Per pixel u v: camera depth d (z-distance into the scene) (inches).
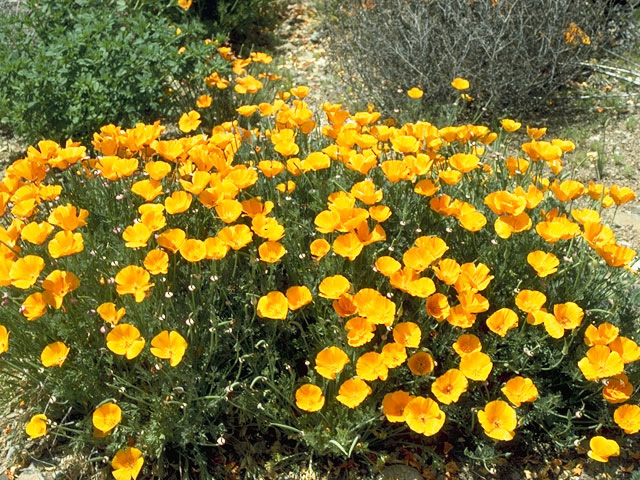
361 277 119.6
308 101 240.8
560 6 221.3
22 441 115.6
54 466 112.7
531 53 223.5
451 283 107.3
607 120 220.7
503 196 111.5
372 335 103.6
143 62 197.8
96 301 116.0
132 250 121.3
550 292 120.0
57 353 103.1
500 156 149.8
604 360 104.0
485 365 102.5
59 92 191.0
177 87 223.8
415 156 132.5
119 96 197.0
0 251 113.9
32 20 206.4
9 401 118.3
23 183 124.9
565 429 112.0
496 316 107.5
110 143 130.0
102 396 111.7
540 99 225.1
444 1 225.5
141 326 110.9
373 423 111.0
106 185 132.3
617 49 256.8
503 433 98.2
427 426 99.9
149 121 215.9
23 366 113.0
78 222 107.1
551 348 116.3
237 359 117.1
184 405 104.7
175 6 260.2
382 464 111.6
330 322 120.0
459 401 114.3
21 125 194.7
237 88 180.4
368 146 128.4
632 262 156.4
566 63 222.4
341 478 112.0
